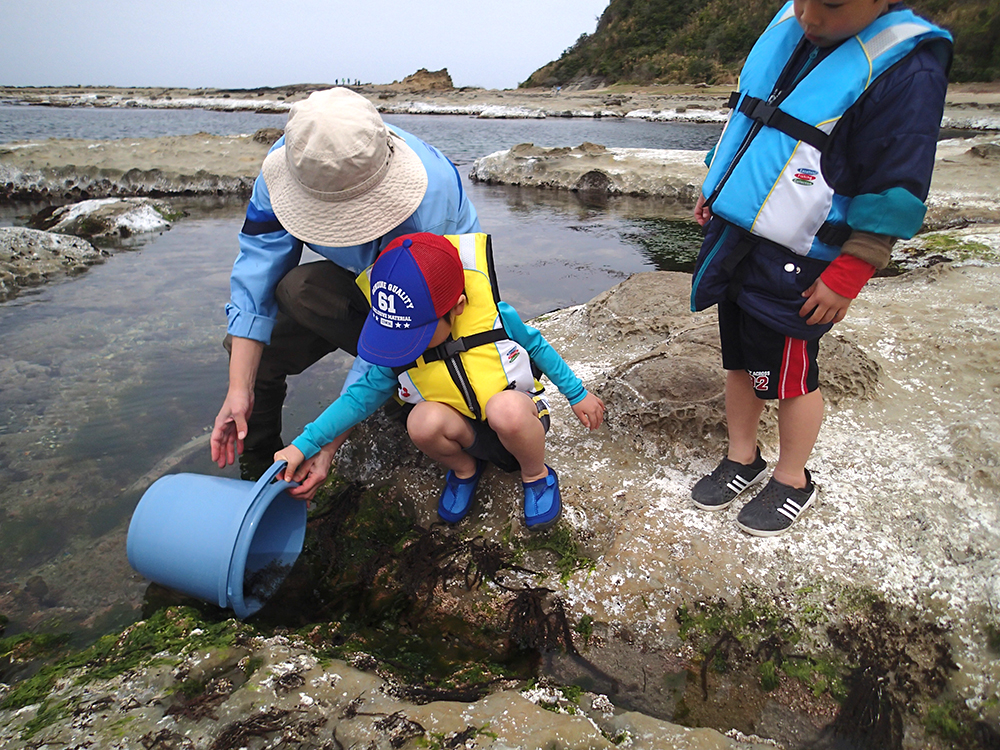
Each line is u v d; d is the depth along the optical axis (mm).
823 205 1648
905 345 2924
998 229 5012
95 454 2787
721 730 1673
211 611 2004
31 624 1979
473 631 1986
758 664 1801
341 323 2477
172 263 5527
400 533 2332
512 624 1955
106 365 3590
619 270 5336
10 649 1875
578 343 3404
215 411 3121
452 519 2232
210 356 3703
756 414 2098
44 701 1586
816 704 1732
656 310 3389
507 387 1999
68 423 3012
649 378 2613
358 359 2162
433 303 1819
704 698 1759
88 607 2043
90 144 10391
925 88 1534
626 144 16234
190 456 2777
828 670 1770
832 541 1966
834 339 2744
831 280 1641
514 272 5289
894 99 1548
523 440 1972
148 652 1730
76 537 2326
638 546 2014
